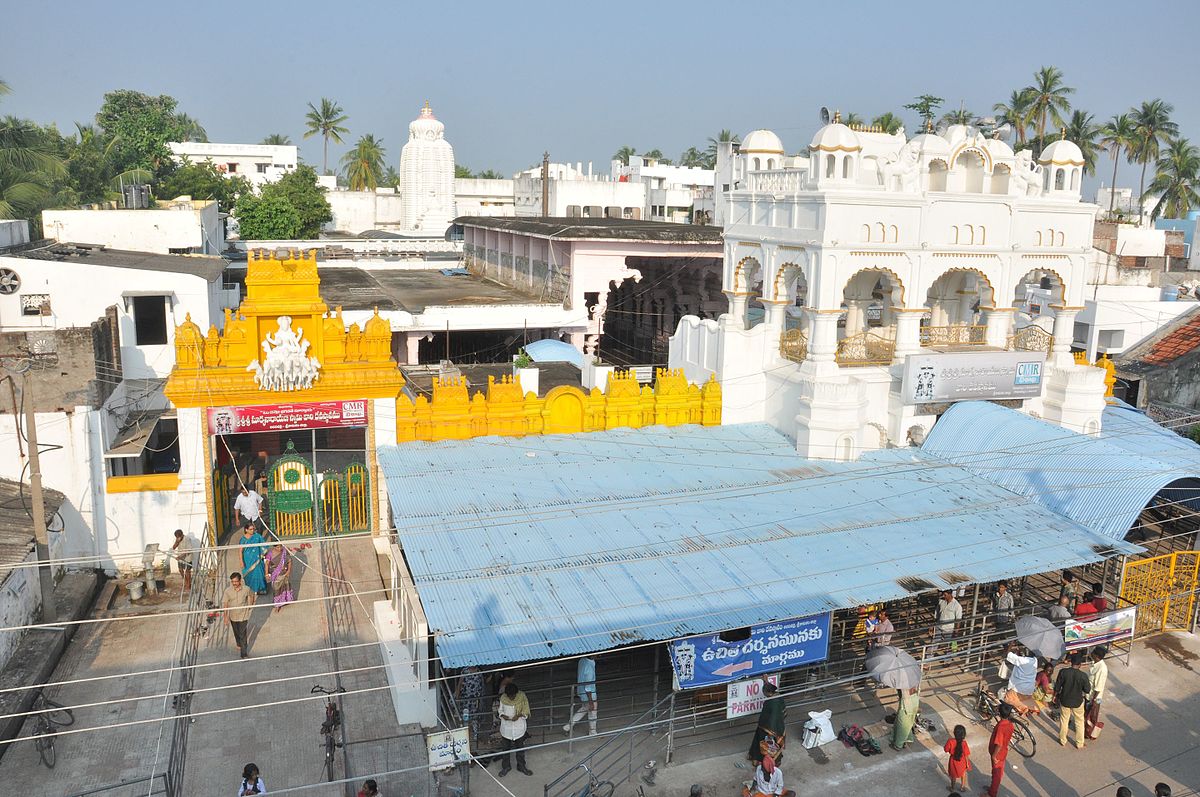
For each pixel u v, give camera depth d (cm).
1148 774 1476
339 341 1970
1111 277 4353
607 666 1705
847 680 1538
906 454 2127
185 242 3478
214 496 1977
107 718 1470
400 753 1412
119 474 2181
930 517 1798
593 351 3303
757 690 1502
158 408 2548
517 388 2130
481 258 4731
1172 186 7231
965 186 2288
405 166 6819
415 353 3084
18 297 2538
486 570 1522
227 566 1920
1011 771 1480
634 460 2025
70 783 1324
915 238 2127
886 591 1526
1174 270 5025
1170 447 2281
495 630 1361
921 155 2173
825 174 2069
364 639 1698
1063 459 1930
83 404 1914
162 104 8556
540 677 1647
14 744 1395
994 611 1755
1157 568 1884
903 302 2162
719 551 1628
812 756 1516
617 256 3247
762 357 2300
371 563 1953
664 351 4050
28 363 1898
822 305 2072
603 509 1767
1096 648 1620
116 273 2586
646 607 1448
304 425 1988
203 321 2666
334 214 7838
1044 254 2277
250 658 1627
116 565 1956
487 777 1420
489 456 2002
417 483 1834
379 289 3619
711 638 1444
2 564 1559
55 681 1552
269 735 1446
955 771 1406
